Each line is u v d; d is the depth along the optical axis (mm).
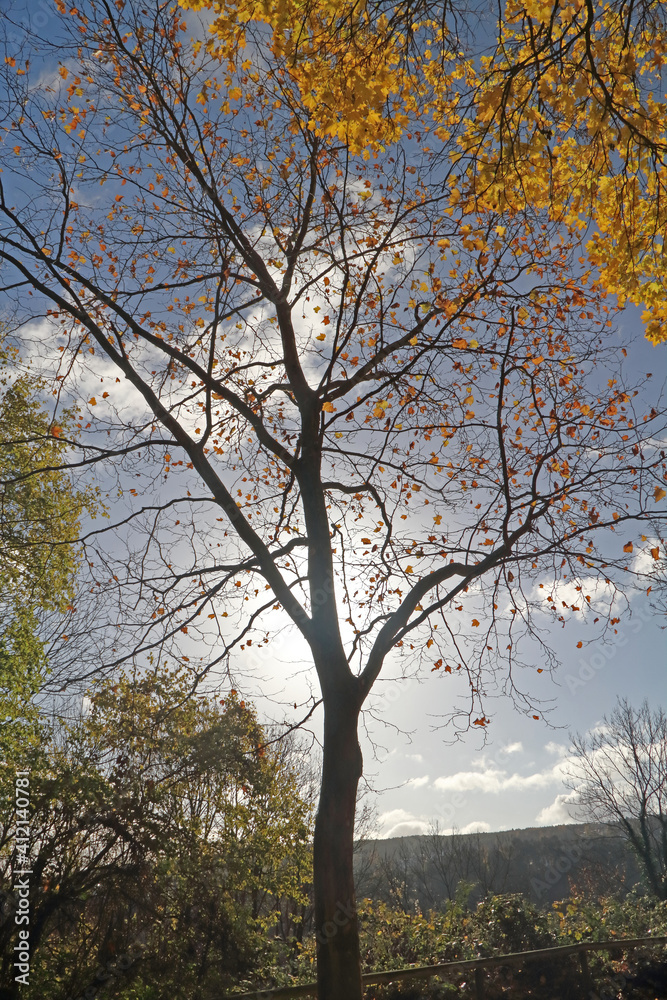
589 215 5988
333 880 5680
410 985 10062
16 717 8594
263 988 8359
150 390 7582
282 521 9047
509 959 9469
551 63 4934
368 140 5988
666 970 10539
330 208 7512
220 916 8344
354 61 5320
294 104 7172
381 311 7570
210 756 8586
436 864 30578
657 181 5605
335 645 6629
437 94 6090
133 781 8133
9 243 7656
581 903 16250
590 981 10406
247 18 5332
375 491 8461
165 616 7500
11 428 11805
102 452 7785
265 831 9484
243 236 7852
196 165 7637
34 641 9930
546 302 7605
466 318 7551
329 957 5441
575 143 6035
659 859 30172
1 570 10641
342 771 6125
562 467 7676
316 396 7664
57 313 8414
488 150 5414
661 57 5602
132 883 7715
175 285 7648
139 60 7500
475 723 7582
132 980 7254
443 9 5207
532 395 7605
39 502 10938
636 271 6176
